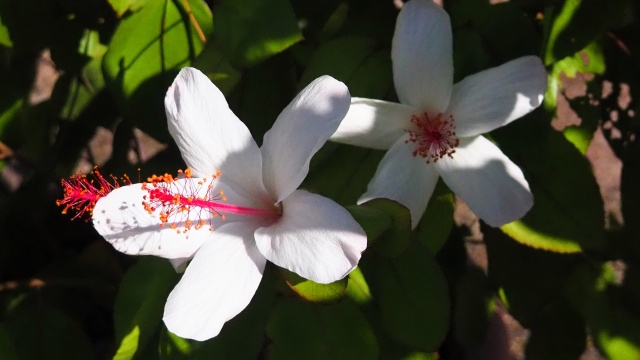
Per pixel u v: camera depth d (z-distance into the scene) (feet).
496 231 2.76
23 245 3.17
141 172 2.77
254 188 2.36
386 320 2.45
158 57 2.52
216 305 2.29
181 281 2.29
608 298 2.77
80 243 3.47
